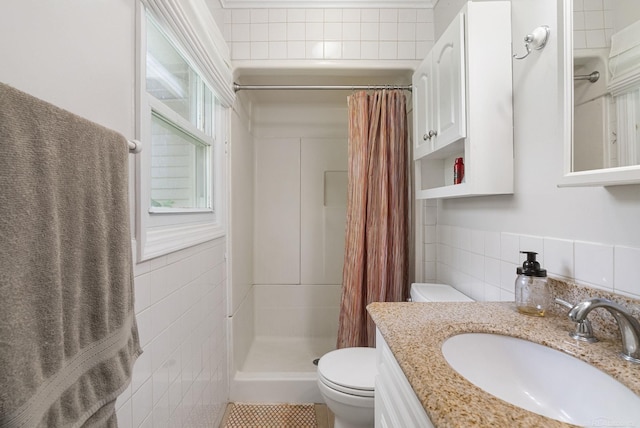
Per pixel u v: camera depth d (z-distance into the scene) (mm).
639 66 594
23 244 389
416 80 1543
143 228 808
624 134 618
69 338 471
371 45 1771
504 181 1018
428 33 1779
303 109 2459
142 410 818
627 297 644
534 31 887
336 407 1246
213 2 1554
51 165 433
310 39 1762
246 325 2150
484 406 436
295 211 2469
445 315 810
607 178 627
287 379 1774
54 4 541
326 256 2471
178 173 1241
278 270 2463
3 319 362
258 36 1756
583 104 713
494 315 809
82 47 609
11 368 367
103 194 549
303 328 2451
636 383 487
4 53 454
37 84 509
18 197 383
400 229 1743
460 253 1423
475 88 1021
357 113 1788
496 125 1020
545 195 879
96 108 650
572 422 562
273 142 2459
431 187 1707
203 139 1401
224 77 1473
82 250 500
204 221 1385
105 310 542
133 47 790
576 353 594
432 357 577
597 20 676
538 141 907
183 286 1092
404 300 1748
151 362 866
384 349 836
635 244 639
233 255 1763
